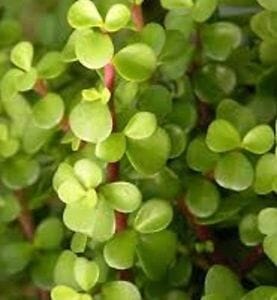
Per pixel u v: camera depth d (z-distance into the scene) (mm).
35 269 626
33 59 643
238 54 629
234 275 568
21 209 648
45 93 612
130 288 556
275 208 553
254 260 604
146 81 601
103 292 556
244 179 566
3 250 633
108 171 569
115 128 562
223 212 587
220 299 553
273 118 618
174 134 585
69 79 652
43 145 625
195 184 587
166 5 609
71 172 559
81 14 553
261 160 562
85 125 548
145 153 557
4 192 655
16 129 641
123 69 556
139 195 552
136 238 562
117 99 580
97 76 649
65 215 551
